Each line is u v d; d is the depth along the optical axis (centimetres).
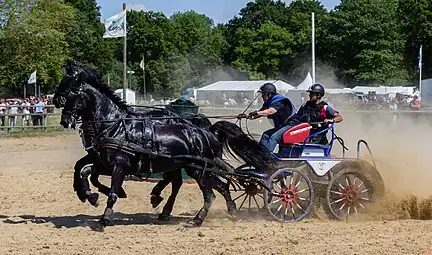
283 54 10350
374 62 8481
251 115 1073
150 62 10494
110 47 9912
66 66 1007
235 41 11331
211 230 980
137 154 1000
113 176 980
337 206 1070
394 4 9075
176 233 957
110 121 995
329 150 1089
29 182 1512
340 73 9194
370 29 8650
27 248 848
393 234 940
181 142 1020
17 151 2314
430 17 8475
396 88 5834
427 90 5141
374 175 1072
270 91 1091
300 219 1055
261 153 1046
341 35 9081
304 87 5156
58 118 3775
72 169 1778
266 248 850
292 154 1075
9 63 4831
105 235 939
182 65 10631
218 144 1054
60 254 817
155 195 1102
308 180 1044
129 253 820
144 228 998
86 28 9375
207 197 1038
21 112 3281
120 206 1212
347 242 888
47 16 4862
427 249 839
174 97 10444
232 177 1059
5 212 1152
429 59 8494
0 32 4678
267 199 1053
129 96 5762
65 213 1146
